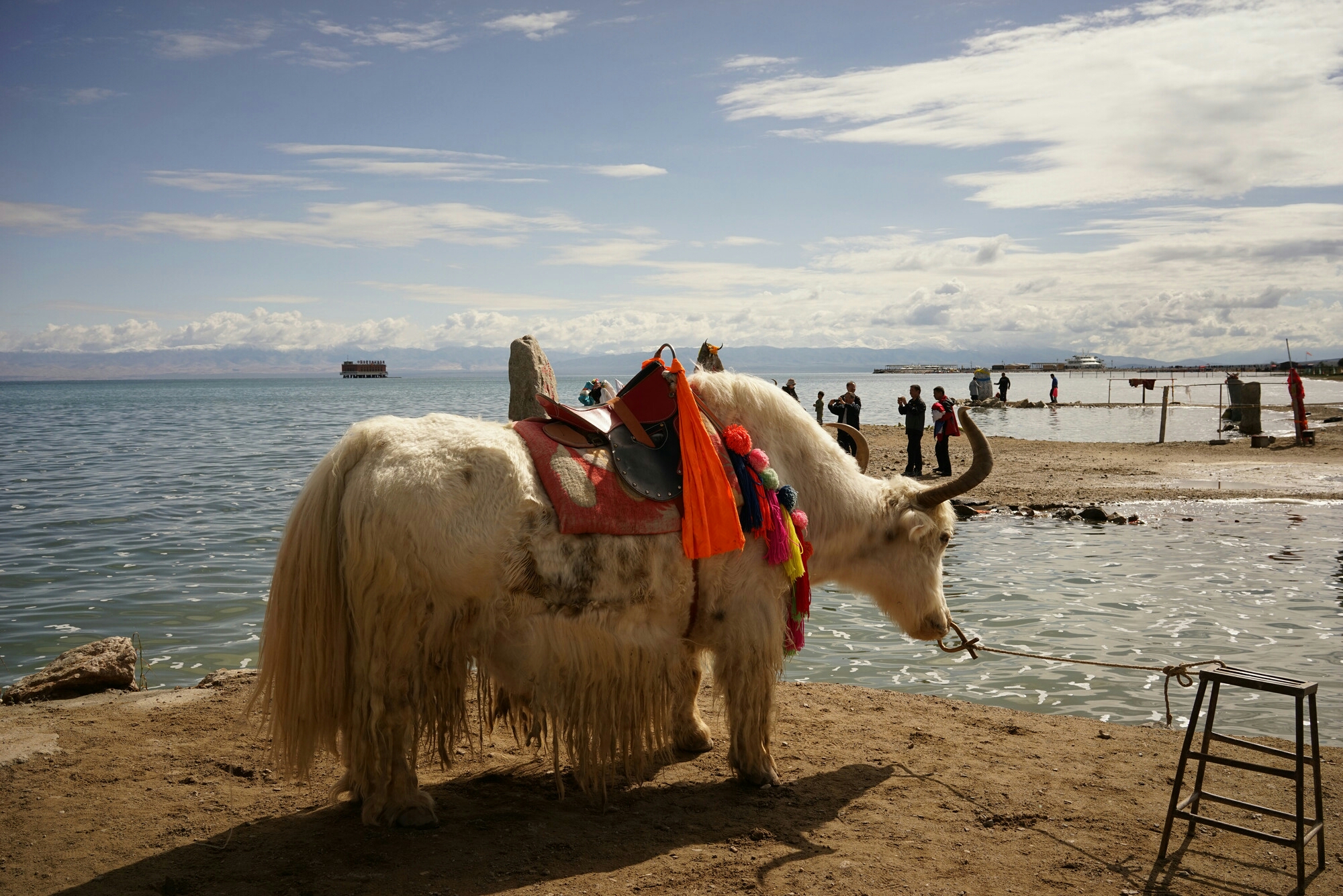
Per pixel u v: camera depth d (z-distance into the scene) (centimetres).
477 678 381
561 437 370
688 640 396
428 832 345
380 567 322
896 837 348
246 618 792
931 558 453
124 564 1013
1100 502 1478
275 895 298
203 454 2444
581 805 379
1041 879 316
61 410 5878
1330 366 10394
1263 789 391
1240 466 1927
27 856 322
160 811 362
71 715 472
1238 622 770
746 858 330
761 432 424
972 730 475
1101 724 488
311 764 339
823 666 679
